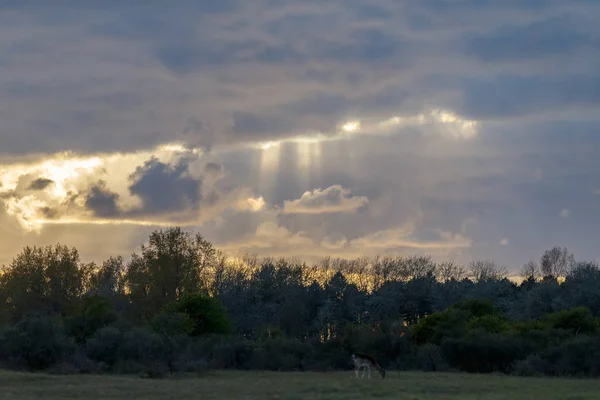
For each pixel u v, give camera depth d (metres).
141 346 55.66
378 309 102.69
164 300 91.50
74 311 69.12
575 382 46.91
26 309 91.56
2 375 45.31
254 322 99.19
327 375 52.56
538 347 60.09
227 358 61.09
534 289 99.00
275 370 59.91
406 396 36.41
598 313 90.31
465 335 62.31
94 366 52.66
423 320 67.88
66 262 96.44
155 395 35.97
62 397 34.88
